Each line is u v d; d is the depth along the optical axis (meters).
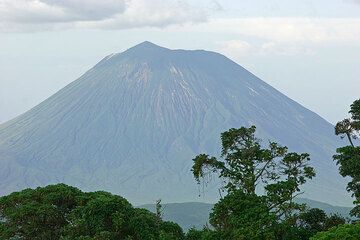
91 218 69.31
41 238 71.75
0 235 71.31
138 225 70.75
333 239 53.69
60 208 74.88
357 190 75.38
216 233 70.69
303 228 73.56
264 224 69.25
